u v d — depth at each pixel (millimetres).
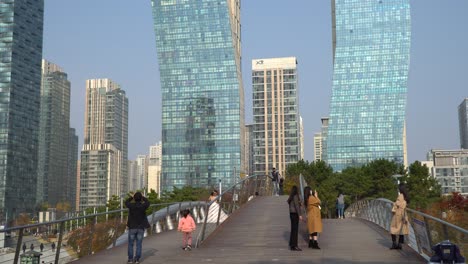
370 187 80750
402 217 16250
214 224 22172
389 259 14547
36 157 188750
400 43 191375
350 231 22188
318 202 17438
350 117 193375
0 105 175125
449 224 11711
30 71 187750
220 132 194250
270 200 36000
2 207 166875
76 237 16672
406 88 189750
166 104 199250
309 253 16016
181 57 198500
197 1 197250
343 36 195875
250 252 16516
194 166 195000
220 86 195250
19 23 182750
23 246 13430
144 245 19328
